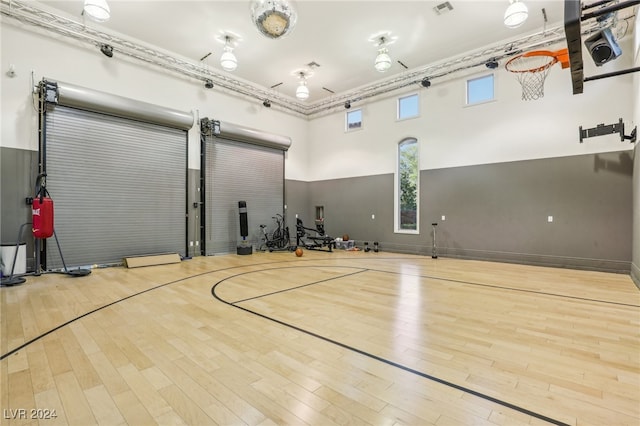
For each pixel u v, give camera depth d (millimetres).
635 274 5168
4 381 2111
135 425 1678
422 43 7043
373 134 9445
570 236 6297
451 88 7875
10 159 5520
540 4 5684
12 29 5551
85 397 1931
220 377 2168
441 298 4164
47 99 5629
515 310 3652
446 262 7215
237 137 8727
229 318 3375
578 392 1994
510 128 7004
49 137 5840
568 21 2287
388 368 2295
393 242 9023
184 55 7629
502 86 7102
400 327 3113
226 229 8703
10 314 3484
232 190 8859
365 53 7469
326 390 2008
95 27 6324
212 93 8461
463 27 6422
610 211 5895
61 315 3457
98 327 3102
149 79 7281
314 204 10953
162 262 6957
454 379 2145
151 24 6332
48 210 5316
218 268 6469
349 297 4223
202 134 8156
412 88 8586
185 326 3137
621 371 2260
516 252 6930
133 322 3246
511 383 2096
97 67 6508
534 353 2545
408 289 4664
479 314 3508
